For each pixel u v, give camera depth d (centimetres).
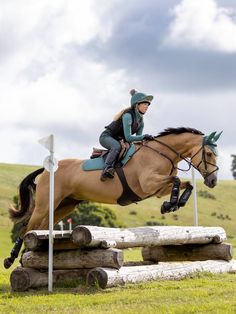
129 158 1014
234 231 6009
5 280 1130
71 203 1132
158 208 6744
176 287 862
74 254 907
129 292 817
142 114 1030
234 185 8331
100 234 880
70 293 845
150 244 979
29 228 1088
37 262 927
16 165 8394
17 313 700
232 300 733
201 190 7744
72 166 1078
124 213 6247
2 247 4059
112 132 1035
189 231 1072
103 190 1031
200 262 1075
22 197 1130
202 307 679
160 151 1005
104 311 680
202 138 999
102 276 855
